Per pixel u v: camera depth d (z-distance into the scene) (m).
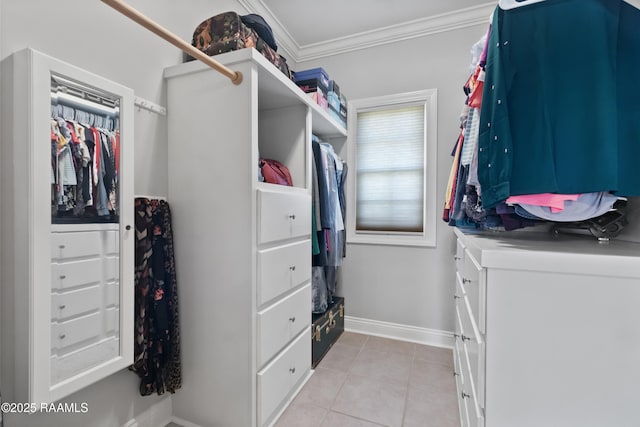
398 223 2.50
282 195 1.48
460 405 1.42
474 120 1.13
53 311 0.94
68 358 0.98
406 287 2.44
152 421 1.36
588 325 0.71
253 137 1.28
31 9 0.95
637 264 0.67
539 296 0.74
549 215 0.88
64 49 1.04
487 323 0.78
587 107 0.75
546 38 0.79
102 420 1.17
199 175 1.37
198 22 1.62
